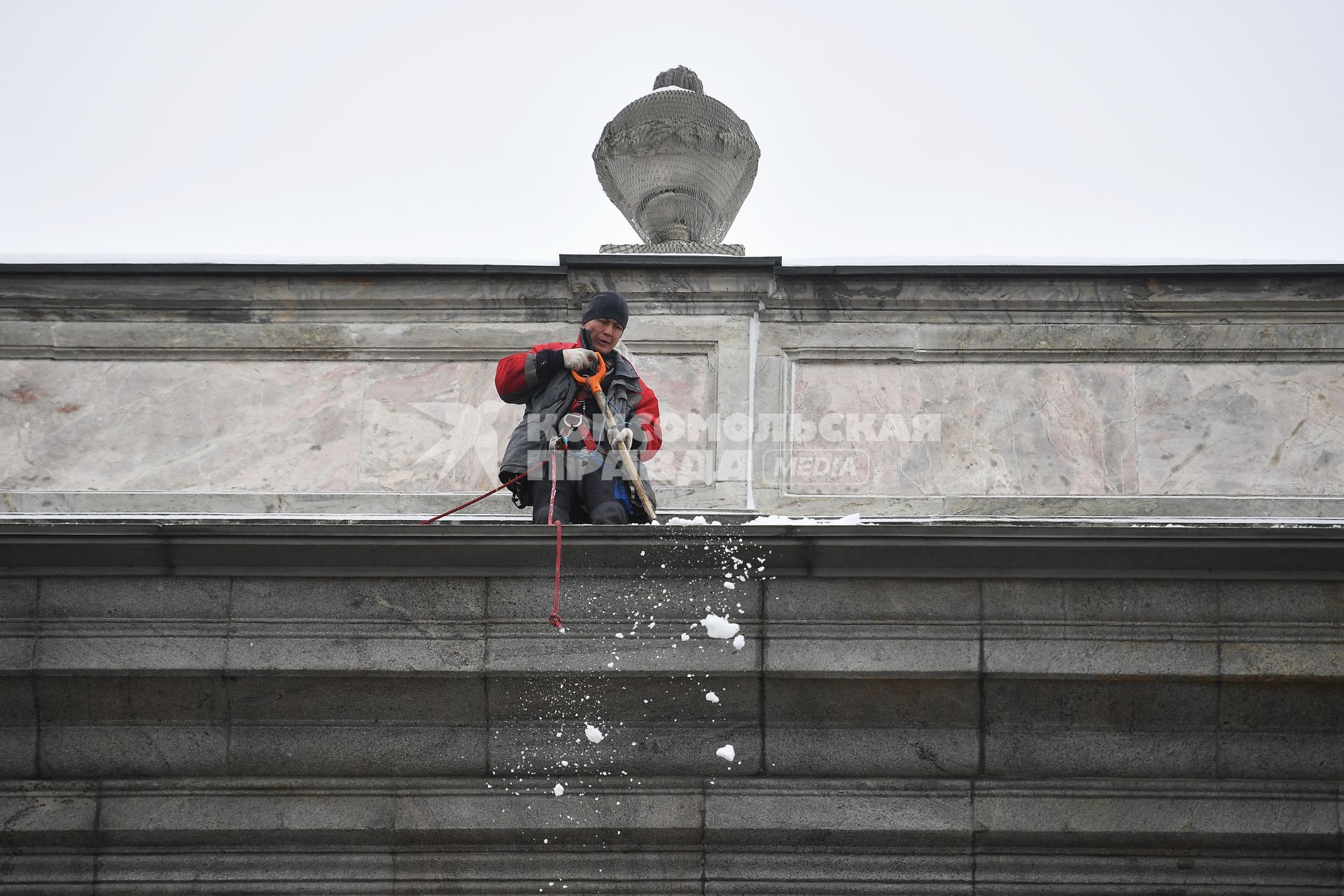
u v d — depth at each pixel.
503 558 9.03
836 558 8.98
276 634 9.11
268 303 11.30
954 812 8.88
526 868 8.97
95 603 9.18
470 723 9.13
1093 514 10.79
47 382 11.16
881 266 11.22
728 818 8.91
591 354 9.88
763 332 11.25
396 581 9.15
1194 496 10.83
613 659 9.02
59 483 10.99
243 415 11.13
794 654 9.01
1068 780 8.93
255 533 9.04
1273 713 9.02
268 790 9.02
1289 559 8.91
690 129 11.98
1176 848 8.91
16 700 9.16
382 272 11.27
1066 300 11.20
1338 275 11.09
